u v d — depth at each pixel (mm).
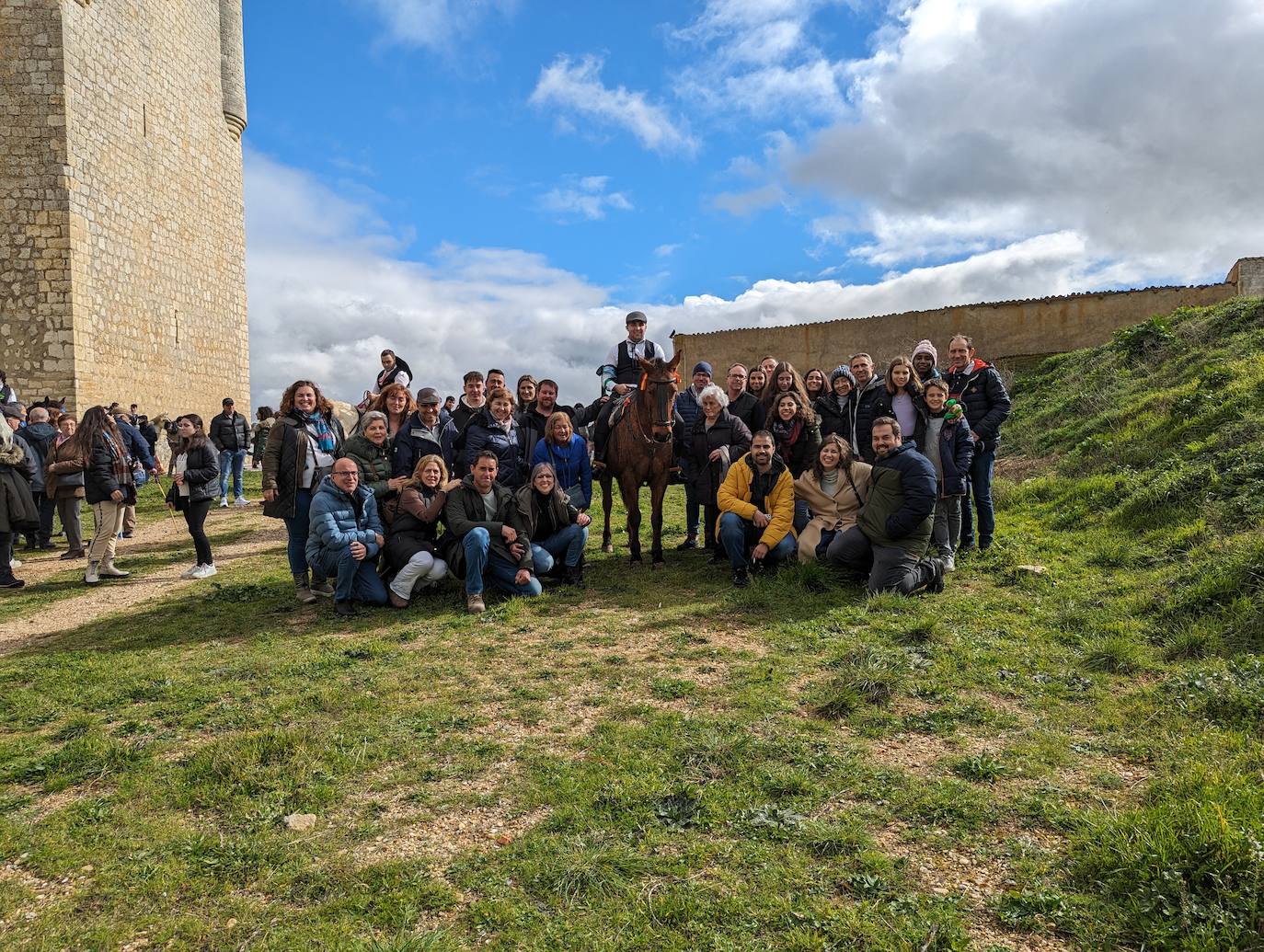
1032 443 12938
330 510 6473
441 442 7906
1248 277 17297
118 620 6582
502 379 9328
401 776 3539
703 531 9914
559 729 4047
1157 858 2508
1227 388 9500
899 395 7582
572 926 2467
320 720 4191
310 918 2547
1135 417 10766
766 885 2639
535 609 6461
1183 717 3789
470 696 4535
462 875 2756
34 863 2912
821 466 7191
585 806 3201
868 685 4328
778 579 6715
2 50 18141
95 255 19328
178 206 23453
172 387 22969
